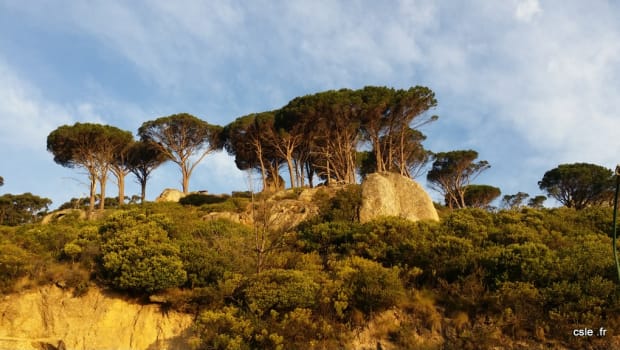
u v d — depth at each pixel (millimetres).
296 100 43281
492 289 18891
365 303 18312
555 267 18625
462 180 51000
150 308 19391
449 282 20172
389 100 40281
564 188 47406
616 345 16188
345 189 33062
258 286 18094
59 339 18812
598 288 17375
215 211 35344
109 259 20094
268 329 16734
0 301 19703
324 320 17562
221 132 49812
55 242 23547
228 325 16844
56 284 20266
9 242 23188
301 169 46500
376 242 22984
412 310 18594
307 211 30734
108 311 19281
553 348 16578
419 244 21531
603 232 25625
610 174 45406
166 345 18422
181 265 19969
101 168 45125
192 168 49469
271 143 44844
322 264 22594
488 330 17094
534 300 17625
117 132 45969
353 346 17375
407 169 49500
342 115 41062
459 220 24969
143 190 50625
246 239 23828
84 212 42031
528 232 23031
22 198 59656
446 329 17906
